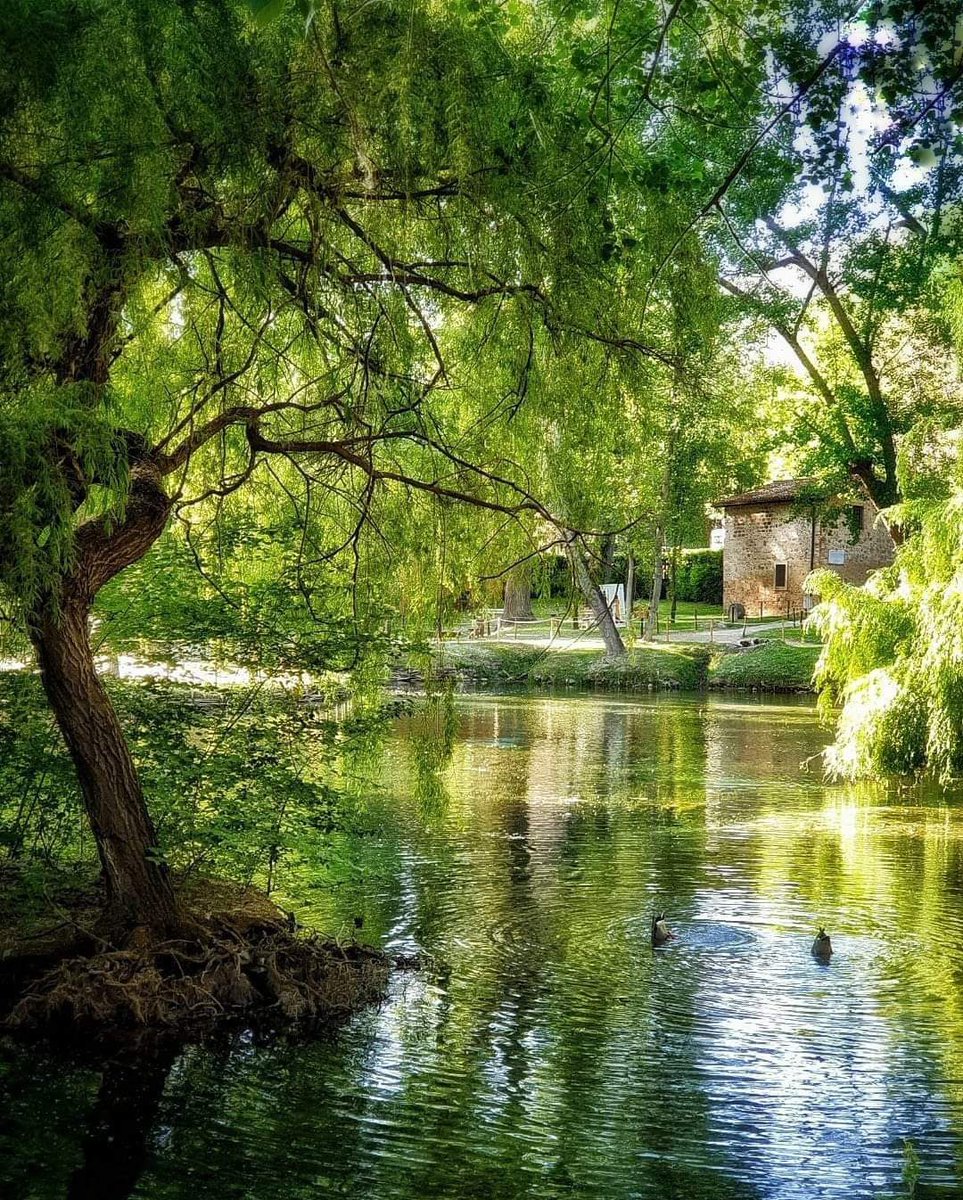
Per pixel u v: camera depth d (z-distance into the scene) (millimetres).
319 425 9633
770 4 7559
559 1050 8539
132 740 10594
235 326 9391
